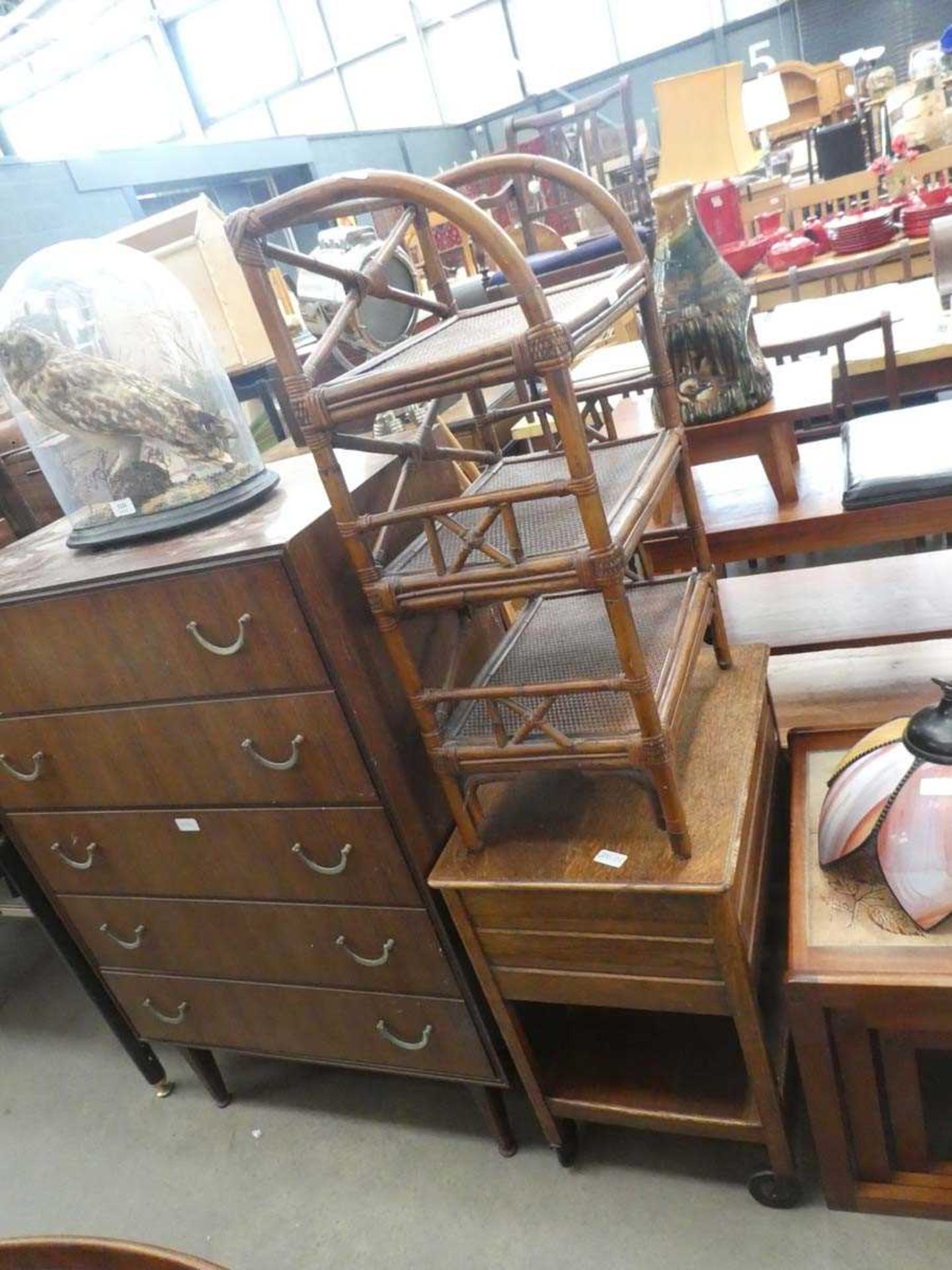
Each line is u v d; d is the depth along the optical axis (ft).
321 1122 5.22
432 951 4.07
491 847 3.77
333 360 5.70
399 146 23.06
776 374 5.73
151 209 14.88
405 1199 4.63
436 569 3.15
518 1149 4.73
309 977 4.48
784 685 6.35
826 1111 3.58
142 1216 4.95
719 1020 4.37
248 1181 4.98
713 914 3.27
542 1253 4.19
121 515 3.84
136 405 3.65
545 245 10.02
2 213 11.36
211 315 6.44
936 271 6.80
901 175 11.84
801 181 16.49
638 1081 4.17
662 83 11.98
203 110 24.86
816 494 5.22
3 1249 2.38
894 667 6.18
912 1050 3.35
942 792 3.25
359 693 3.58
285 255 2.92
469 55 25.16
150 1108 5.68
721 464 6.24
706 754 3.94
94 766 4.18
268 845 4.08
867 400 7.33
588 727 3.33
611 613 2.92
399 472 4.15
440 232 12.57
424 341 3.44
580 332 2.83
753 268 10.55
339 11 24.17
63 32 18.24
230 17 23.73
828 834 3.58
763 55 23.47
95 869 4.61
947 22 21.65
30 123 19.61
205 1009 4.95
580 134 12.39
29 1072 6.26
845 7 22.24
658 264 5.00
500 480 4.02
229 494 3.84
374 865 3.92
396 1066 4.62
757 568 8.90
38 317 3.80
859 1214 3.95
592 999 3.80
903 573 5.88
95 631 3.71
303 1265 4.45
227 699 3.69
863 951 3.26
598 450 4.02
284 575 3.29
